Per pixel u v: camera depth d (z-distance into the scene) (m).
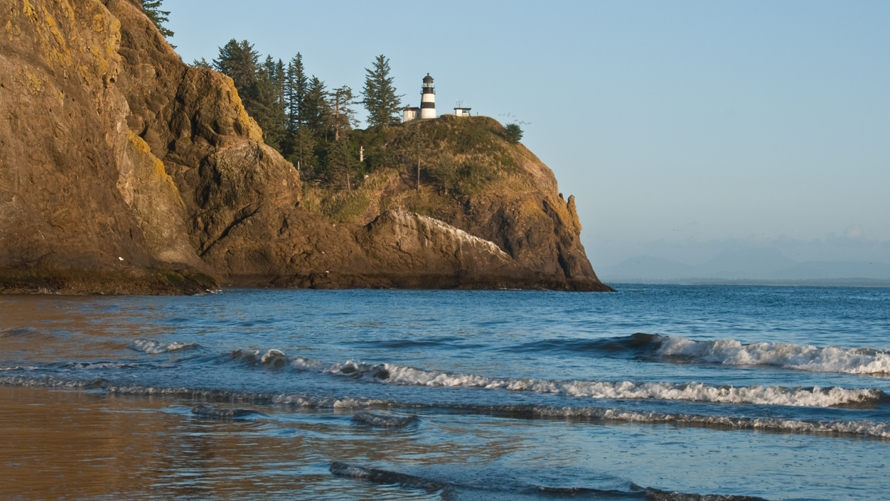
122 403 11.52
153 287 50.84
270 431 9.68
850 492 7.29
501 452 8.73
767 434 9.80
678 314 45.16
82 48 56.19
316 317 34.75
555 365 17.25
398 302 54.31
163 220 65.62
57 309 32.72
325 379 14.28
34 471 7.55
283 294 61.75
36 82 47.62
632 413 10.84
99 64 57.69
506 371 16.11
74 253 47.50
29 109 46.78
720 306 59.94
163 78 76.31
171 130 76.75
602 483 7.46
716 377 15.25
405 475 7.57
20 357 17.05
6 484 7.08
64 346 19.25
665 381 14.55
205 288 57.56
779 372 16.09
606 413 10.88
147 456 8.28
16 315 28.55
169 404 11.52
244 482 7.37
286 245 76.25
